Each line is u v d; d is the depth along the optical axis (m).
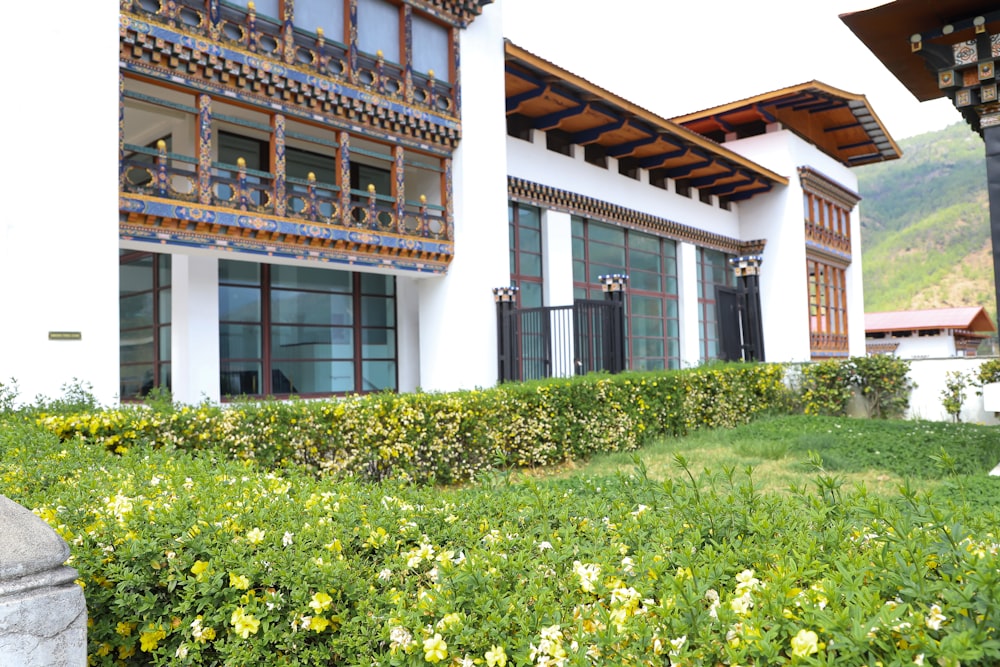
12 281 8.01
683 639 1.81
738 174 22.86
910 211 104.50
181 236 9.71
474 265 13.77
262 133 12.36
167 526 2.90
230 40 10.17
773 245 25.45
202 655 2.76
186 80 9.79
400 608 2.27
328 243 11.46
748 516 2.77
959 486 2.65
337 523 3.06
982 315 42.59
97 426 6.48
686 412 13.22
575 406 10.96
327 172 13.71
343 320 13.62
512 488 3.77
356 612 2.53
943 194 102.88
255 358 12.25
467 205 13.69
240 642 2.58
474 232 13.80
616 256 19.95
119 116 8.95
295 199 12.95
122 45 9.16
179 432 6.96
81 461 4.65
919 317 42.59
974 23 8.06
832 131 29.48
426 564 2.71
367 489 3.86
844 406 16.36
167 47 9.50
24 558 2.17
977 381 14.70
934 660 1.62
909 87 10.09
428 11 13.04
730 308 19.52
